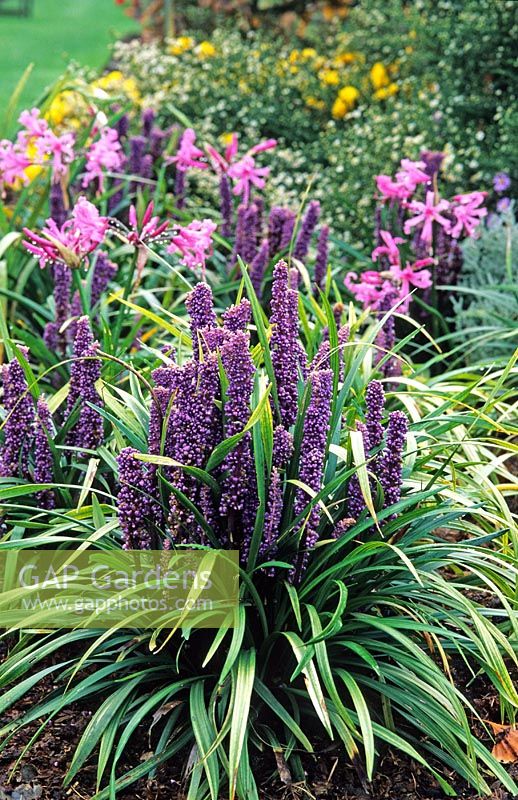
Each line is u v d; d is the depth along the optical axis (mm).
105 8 22375
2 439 3346
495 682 2742
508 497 4055
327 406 2639
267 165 7375
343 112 8062
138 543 2725
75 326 4031
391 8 8133
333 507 2854
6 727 2646
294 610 2498
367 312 3908
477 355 4887
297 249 4723
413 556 2984
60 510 3055
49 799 2564
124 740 2514
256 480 2654
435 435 3250
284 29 10250
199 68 8930
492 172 6172
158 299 5242
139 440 2861
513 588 3150
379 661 2859
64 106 7691
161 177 5516
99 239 3752
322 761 2705
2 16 20703
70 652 3086
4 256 4969
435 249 4914
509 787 2547
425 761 2701
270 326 2740
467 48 6660
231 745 2359
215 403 2664
